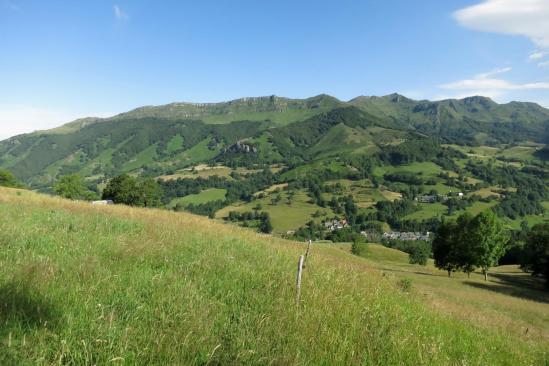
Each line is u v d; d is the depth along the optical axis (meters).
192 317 5.59
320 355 5.27
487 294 39.66
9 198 20.67
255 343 5.23
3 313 4.71
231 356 4.93
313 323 6.20
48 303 5.15
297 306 6.85
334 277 9.91
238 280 8.04
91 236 10.56
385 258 101.62
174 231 13.58
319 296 7.57
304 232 156.50
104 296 5.81
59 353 4.11
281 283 8.12
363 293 8.91
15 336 4.31
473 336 9.58
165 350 4.61
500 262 105.12
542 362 9.53
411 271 64.31
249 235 18.66
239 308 6.55
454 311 14.62
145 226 14.15
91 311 5.21
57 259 7.48
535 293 52.28
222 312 6.20
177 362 4.40
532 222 180.62
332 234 153.38
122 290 6.29
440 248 66.19
